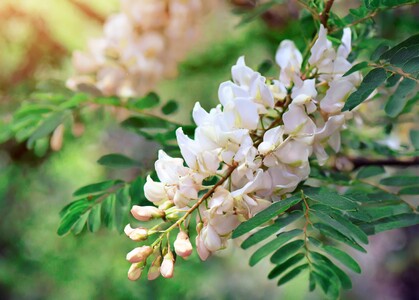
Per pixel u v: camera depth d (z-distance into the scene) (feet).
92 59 2.66
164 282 3.99
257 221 1.45
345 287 1.65
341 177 1.90
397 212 1.62
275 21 3.01
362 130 2.36
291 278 1.67
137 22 2.66
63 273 4.33
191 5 2.68
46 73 3.74
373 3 1.64
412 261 7.49
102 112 2.51
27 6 3.48
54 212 4.63
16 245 4.56
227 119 1.53
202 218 1.54
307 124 1.56
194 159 1.51
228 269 5.74
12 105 3.24
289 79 1.67
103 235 4.37
